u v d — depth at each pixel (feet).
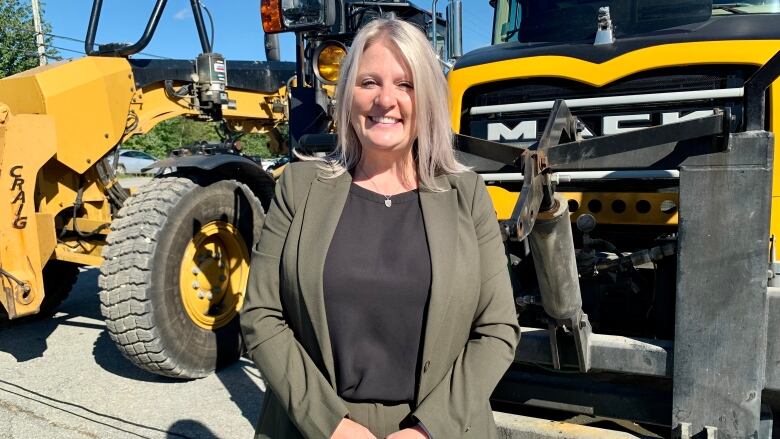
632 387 8.18
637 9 11.24
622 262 8.65
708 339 7.04
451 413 5.22
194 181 13.92
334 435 5.17
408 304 5.45
